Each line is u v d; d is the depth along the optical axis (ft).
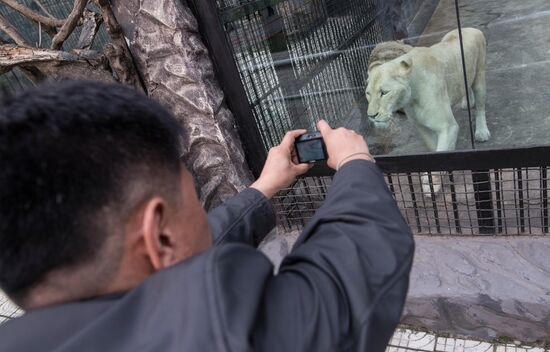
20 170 1.50
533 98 6.24
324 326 1.63
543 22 5.78
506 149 5.82
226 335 1.40
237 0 7.01
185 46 6.64
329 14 6.95
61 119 1.57
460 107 6.73
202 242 1.97
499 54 6.21
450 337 6.11
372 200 2.04
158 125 1.80
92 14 7.31
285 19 7.19
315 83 7.49
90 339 1.43
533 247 6.26
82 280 1.64
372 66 6.83
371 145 7.42
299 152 3.05
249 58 7.41
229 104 7.33
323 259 1.81
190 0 6.65
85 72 6.97
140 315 1.52
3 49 6.89
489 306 5.72
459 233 6.88
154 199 1.69
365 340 1.70
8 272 1.59
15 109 1.59
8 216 1.52
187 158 7.48
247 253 1.75
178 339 1.41
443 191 6.84
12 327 1.59
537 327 5.56
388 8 6.48
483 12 6.04
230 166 7.42
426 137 7.09
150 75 7.14
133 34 6.91
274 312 1.59
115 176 1.60
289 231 8.14
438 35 6.37
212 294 1.47
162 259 1.74
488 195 6.43
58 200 1.51
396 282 1.85
